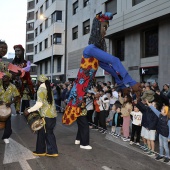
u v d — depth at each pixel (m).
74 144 6.71
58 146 6.47
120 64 4.66
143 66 15.03
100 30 5.41
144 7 13.70
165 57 13.20
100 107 8.80
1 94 6.22
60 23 28.33
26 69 7.43
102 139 7.51
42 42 34.47
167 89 9.46
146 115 6.17
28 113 5.32
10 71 6.86
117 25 16.14
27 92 11.80
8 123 6.45
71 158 5.42
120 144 6.92
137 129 6.88
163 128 5.61
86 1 23.00
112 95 10.04
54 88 15.08
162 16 12.55
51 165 4.92
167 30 13.09
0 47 6.36
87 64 5.80
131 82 4.35
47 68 34.16
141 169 4.87
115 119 8.05
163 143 5.60
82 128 6.27
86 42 22.50
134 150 6.32
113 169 4.78
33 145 6.41
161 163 5.33
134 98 8.52
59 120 11.16
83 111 6.14
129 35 16.25
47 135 5.43
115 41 18.25
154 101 7.11
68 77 26.61
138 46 15.41
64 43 28.30
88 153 5.87
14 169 4.66
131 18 14.79
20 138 7.21
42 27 34.94
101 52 5.16
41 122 5.21
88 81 5.95
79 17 24.06
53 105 5.41
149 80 14.60
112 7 18.17
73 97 6.08
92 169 4.75
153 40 14.62
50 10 31.12
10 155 5.50
